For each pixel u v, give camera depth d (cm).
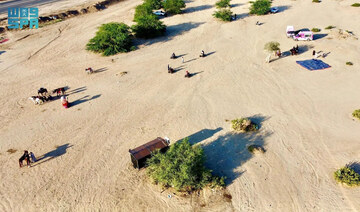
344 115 2783
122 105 3100
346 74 3531
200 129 2659
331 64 3794
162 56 4294
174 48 4569
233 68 3822
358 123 2655
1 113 3025
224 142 2480
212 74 3684
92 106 3103
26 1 7531
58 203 1969
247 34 4988
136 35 5044
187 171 1894
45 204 1966
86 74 3834
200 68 3859
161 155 2073
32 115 2986
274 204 1906
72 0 7556
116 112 2978
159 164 2080
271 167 2200
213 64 3956
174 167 1955
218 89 3334
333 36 4675
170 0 6044
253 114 2855
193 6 6750
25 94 3391
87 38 5075
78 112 3008
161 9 6544
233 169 2197
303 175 2119
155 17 5044
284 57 4078
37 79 3734
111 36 4450
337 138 2480
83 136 2630
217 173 2161
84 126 2773
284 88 3300
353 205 1873
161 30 5028
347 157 2269
